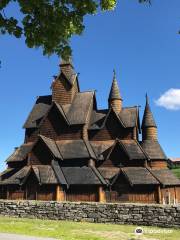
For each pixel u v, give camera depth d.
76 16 9.31
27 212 30.09
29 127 47.88
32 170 40.44
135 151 42.62
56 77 49.81
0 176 44.00
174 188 42.12
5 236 16.42
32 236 16.83
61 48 9.55
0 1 8.64
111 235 20.34
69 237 17.94
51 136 46.12
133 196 39.50
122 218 26.59
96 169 42.44
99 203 27.78
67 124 45.47
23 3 8.79
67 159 43.00
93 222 27.50
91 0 9.22
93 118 47.91
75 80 49.97
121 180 40.44
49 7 9.09
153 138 46.59
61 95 48.81
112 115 46.34
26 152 45.84
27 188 40.34
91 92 49.16
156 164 44.03
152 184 38.88
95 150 44.72
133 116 45.97
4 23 9.04
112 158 43.03
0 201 31.27
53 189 39.34
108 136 45.69
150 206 25.88
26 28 9.15
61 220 28.58
